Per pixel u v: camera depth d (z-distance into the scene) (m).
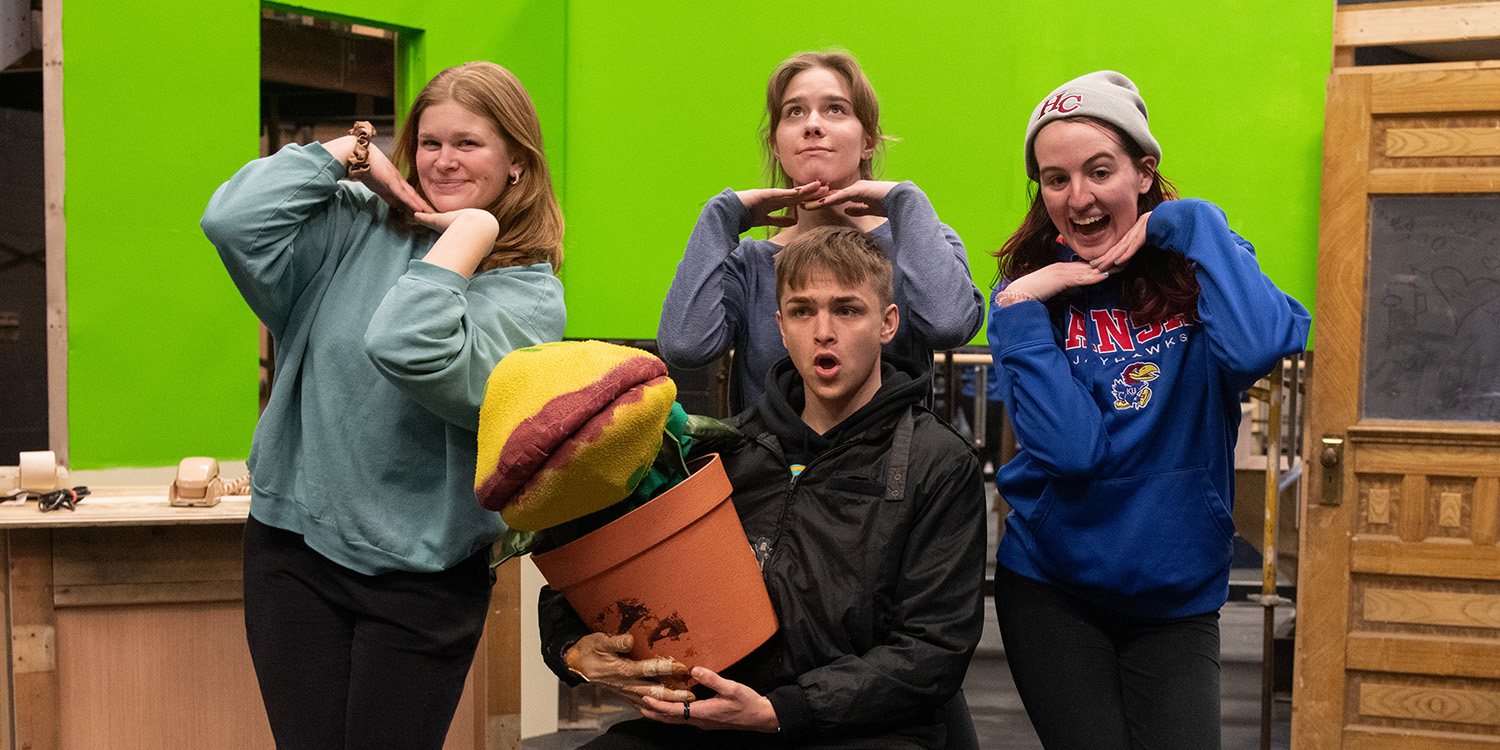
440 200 1.40
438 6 2.82
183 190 2.51
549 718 3.09
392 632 1.31
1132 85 1.57
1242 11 2.69
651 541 1.17
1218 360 1.42
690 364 1.71
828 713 1.23
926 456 1.36
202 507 1.87
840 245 1.38
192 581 1.89
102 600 1.84
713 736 1.33
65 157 2.37
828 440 1.40
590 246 3.02
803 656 1.29
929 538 1.34
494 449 1.09
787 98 1.74
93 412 2.42
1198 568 1.46
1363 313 2.54
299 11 2.67
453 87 1.38
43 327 4.90
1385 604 2.54
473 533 1.33
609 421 1.07
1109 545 1.45
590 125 3.00
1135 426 1.46
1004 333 1.50
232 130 2.57
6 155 4.77
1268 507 2.74
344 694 1.32
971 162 2.85
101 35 2.39
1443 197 2.49
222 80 2.55
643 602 1.19
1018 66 2.82
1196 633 1.48
